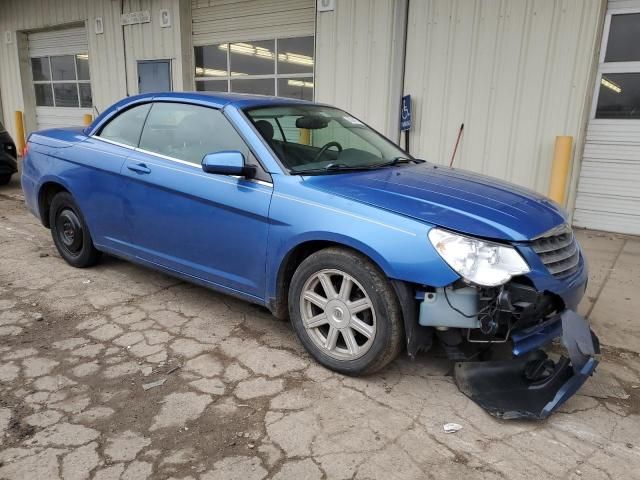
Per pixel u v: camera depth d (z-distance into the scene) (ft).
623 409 9.35
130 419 8.61
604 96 21.57
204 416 8.74
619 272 16.88
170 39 34.42
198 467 7.54
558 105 21.76
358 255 9.43
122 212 13.33
